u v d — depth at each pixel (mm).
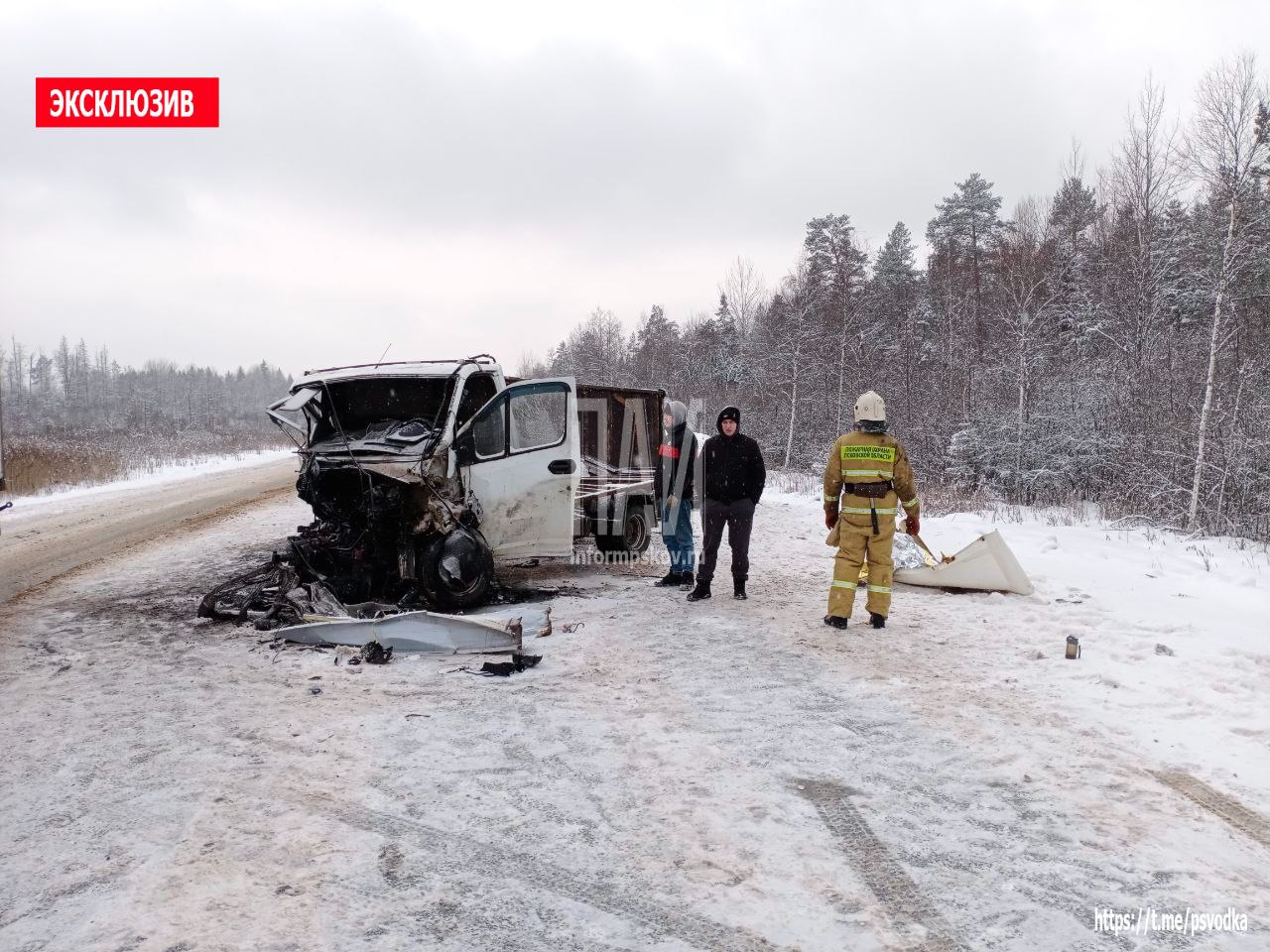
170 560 10180
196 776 3895
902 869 3051
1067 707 4770
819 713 4703
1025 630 6512
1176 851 3178
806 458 24031
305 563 7312
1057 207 41875
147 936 2633
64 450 22922
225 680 5391
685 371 42375
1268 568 8625
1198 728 4422
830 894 2883
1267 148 11703
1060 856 3141
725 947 2584
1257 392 12797
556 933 2658
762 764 4004
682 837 3291
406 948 2570
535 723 4562
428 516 6918
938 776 3852
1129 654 5750
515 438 7766
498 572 9234
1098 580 8375
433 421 7543
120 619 7215
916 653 5930
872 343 30406
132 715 4762
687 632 6543
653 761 4047
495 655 5852
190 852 3186
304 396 7602
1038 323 19500
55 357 138250
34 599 8180
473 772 3924
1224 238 12031
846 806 3555
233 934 2645
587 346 60062
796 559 9914
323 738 4363
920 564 8125
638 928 2688
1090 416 15992
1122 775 3852
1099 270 29688
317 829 3365
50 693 5199
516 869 3057
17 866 3105
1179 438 12922
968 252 42750
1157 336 17547
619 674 5445
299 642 6285
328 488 7445
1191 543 10406
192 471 24688
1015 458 16078
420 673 5504
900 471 6688
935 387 22766
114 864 3107
